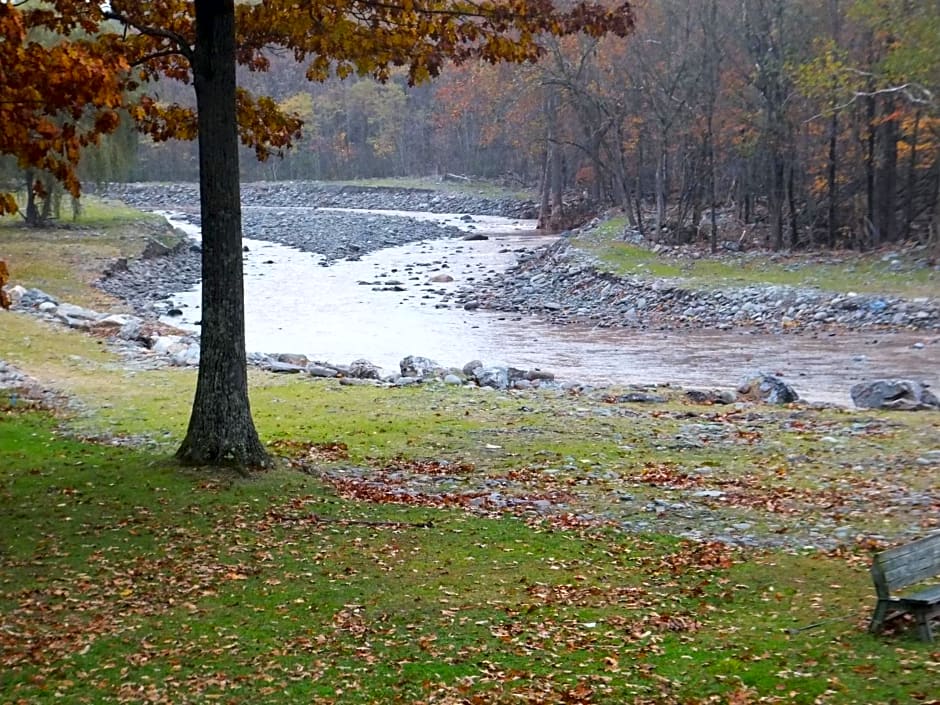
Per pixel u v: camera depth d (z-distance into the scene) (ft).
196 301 130.21
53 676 23.25
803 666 23.59
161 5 46.47
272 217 270.87
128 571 30.55
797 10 149.59
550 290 140.97
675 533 36.70
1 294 37.40
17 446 48.26
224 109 40.14
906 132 140.56
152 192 349.82
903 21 115.24
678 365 90.02
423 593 29.37
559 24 45.68
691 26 166.50
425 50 46.62
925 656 23.59
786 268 134.82
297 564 31.63
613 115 185.16
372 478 44.06
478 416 58.95
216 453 42.27
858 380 80.59
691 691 22.57
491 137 280.92
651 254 155.94
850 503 40.34
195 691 22.62
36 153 35.81
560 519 38.06
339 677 23.45
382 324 117.19
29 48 34.53
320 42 45.91
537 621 27.25
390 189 347.97
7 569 30.58
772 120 151.33
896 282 119.24
